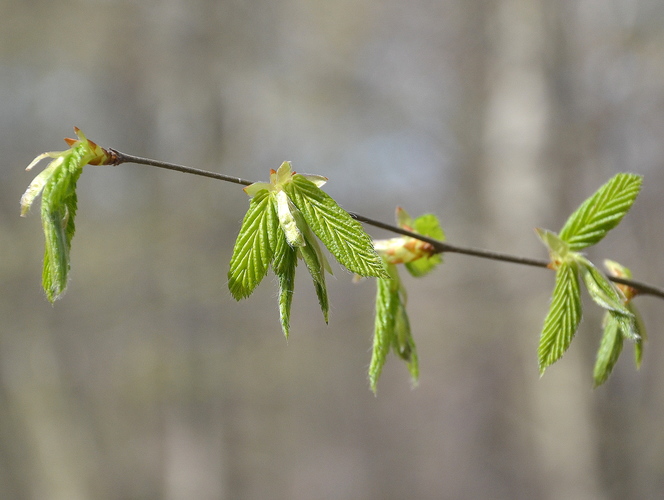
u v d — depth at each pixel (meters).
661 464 8.69
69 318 9.55
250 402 12.56
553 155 8.92
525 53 9.36
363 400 16.42
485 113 9.80
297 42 10.07
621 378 9.08
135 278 9.37
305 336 10.81
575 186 9.13
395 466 17.09
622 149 9.36
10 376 9.80
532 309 8.38
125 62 10.02
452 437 16.80
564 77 9.20
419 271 2.36
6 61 9.66
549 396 8.52
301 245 1.49
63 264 1.45
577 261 1.97
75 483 10.38
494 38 10.04
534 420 9.05
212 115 9.82
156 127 10.06
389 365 15.96
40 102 10.08
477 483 15.14
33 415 10.11
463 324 9.02
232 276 1.54
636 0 8.80
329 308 1.53
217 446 11.01
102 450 11.11
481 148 9.71
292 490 15.23
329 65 9.93
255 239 1.55
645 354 9.76
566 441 8.39
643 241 10.09
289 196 1.56
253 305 9.77
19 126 9.96
